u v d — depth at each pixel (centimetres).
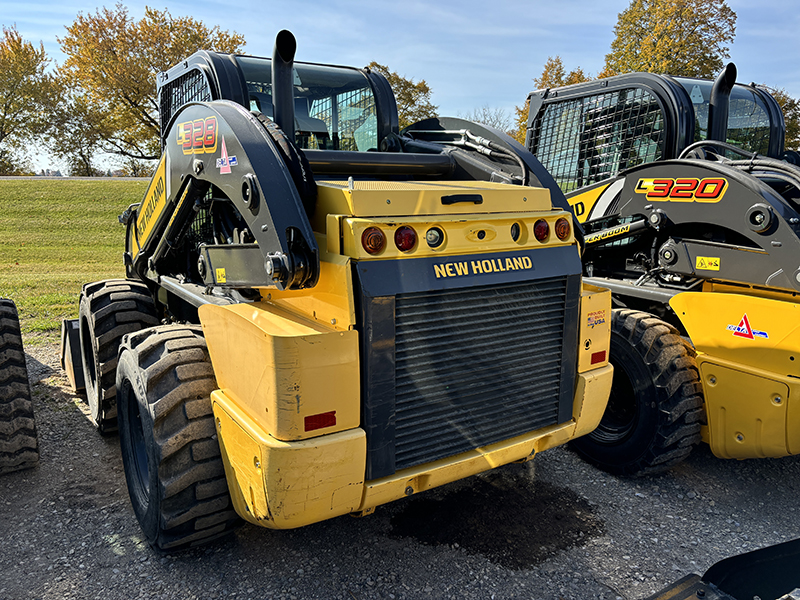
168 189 326
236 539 296
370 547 289
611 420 390
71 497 335
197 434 253
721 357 342
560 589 260
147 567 272
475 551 287
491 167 331
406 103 3138
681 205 380
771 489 358
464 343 238
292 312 240
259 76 372
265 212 220
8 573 266
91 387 446
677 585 188
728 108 463
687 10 2502
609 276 461
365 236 210
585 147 504
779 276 324
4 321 361
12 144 3797
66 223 1844
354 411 215
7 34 3566
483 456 248
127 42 3136
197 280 359
